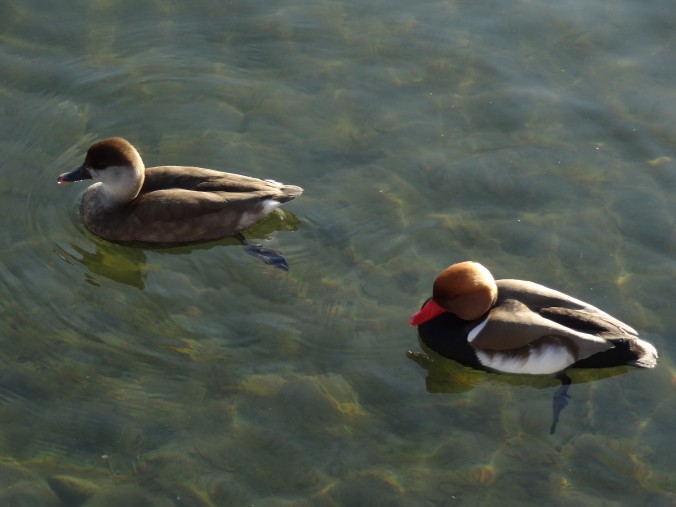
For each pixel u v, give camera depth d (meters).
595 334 10.85
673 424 10.64
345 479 9.98
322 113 14.20
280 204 12.49
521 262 12.27
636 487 10.04
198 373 10.90
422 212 12.85
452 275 11.14
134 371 10.88
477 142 13.80
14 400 10.55
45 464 9.98
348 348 11.27
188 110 14.20
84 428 10.30
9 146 13.55
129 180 12.47
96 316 11.52
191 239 12.48
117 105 14.22
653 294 11.94
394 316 11.64
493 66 14.91
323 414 10.57
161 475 9.92
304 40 15.30
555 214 12.87
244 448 10.20
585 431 10.57
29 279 11.92
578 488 10.00
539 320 10.88
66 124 13.91
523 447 10.39
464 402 10.88
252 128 13.96
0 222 12.59
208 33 15.36
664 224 12.74
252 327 11.44
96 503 9.65
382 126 14.02
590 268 12.22
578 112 14.23
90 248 12.55
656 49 15.20
